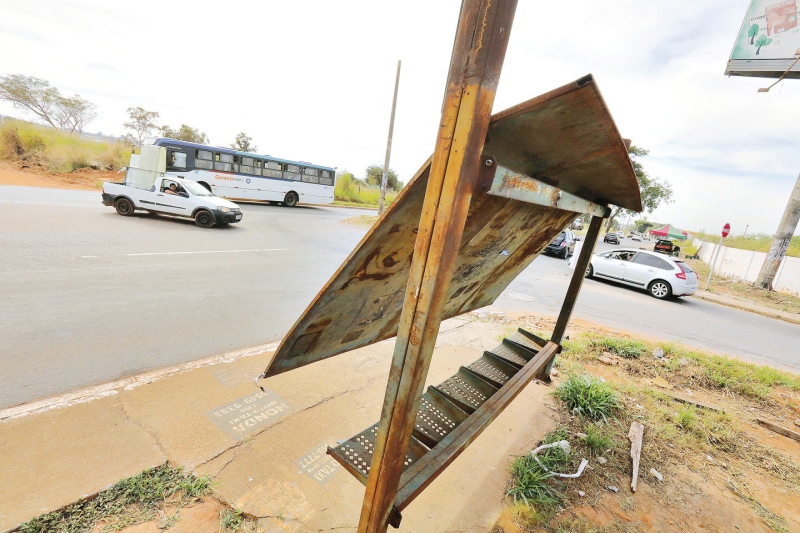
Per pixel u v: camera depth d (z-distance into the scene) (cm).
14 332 360
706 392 414
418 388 118
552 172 160
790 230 1370
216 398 289
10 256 593
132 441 233
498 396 239
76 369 311
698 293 1242
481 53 87
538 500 222
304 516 196
